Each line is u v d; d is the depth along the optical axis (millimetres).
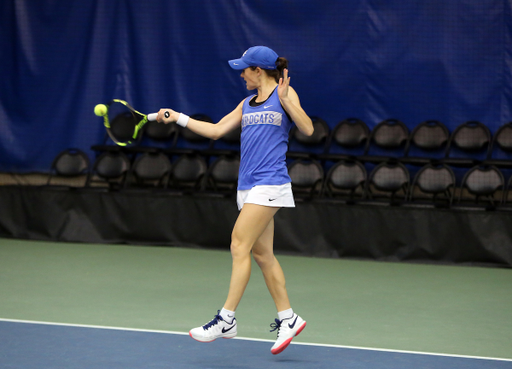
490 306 12008
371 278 14523
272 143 8375
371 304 12023
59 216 18766
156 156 20078
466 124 19156
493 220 16031
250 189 8352
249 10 20484
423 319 10930
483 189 17859
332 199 17406
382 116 19984
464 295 12938
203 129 9016
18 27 21391
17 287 12969
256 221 8219
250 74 8586
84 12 21156
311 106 20344
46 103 21328
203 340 8180
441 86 19594
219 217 17766
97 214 18609
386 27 19812
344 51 20094
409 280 14383
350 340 9539
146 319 10555
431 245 16391
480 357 8625
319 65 20234
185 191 18484
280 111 8375
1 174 21516
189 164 19688
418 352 8836
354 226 16844
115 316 10719
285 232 17250
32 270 14750
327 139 19859
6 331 9531
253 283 13586
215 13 20672
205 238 17922
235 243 8289
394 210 16594
